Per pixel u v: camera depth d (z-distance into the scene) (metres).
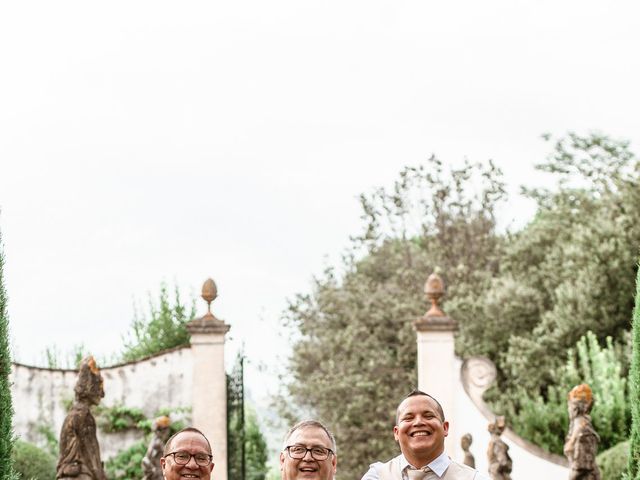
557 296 23.81
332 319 24.48
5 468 8.48
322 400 23.27
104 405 16.55
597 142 26.88
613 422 19.28
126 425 16.53
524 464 16.33
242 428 16.98
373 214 26.06
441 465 5.41
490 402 23.30
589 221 24.41
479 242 26.64
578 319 22.98
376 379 22.98
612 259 23.16
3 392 8.55
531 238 25.42
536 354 23.02
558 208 25.33
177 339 22.86
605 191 24.50
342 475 22.62
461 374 16.59
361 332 23.77
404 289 25.17
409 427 5.41
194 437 5.44
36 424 16.28
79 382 13.80
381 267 25.98
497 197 26.94
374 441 22.30
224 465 16.34
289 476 5.16
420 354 16.59
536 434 20.33
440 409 5.50
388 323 24.06
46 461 15.66
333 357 23.78
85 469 13.60
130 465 16.42
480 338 24.44
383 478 5.49
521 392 22.34
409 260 26.03
